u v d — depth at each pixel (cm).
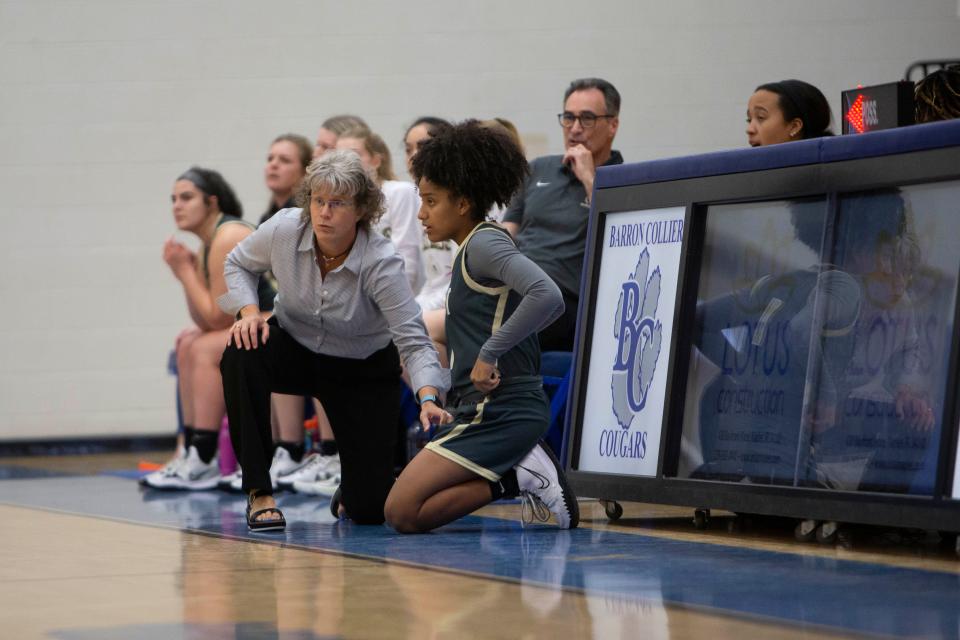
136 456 2148
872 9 2216
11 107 2208
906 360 846
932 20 2216
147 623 621
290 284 1023
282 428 1463
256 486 1009
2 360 2208
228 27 2250
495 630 588
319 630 596
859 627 585
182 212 1509
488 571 764
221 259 1440
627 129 2227
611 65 2236
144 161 2245
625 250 1052
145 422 2256
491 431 970
